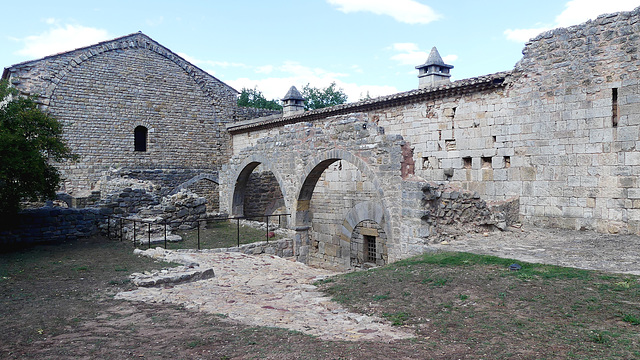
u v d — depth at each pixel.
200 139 30.59
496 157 16.05
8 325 6.70
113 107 27.02
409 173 13.30
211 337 5.95
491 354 4.96
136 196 18.34
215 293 8.88
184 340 5.86
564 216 14.39
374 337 5.75
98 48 26.53
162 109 29.00
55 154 14.73
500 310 6.59
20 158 12.38
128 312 7.47
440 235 12.55
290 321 6.75
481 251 10.66
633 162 13.01
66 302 8.12
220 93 31.66
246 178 22.55
